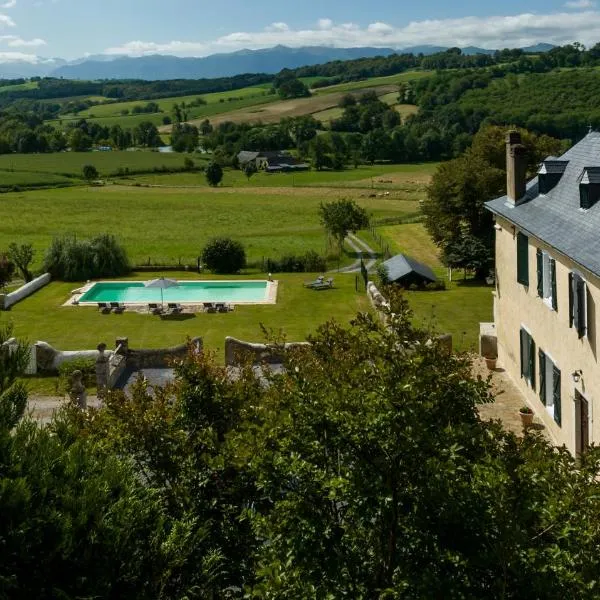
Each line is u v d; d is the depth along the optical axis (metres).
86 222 96.00
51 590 9.01
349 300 48.09
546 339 22.88
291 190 134.62
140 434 12.26
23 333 39.69
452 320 41.03
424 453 8.48
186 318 43.19
